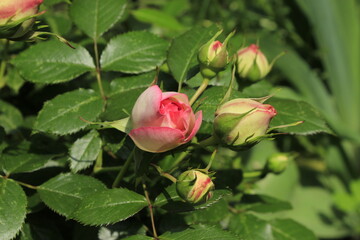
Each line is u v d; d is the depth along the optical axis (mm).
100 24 551
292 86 1119
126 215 460
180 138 430
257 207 587
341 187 1121
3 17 435
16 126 569
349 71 1162
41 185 496
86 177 501
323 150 1105
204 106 495
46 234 520
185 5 827
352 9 1148
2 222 462
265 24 1079
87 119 506
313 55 1166
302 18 1145
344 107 1175
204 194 441
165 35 681
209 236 464
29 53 531
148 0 825
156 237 470
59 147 546
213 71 483
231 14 997
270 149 974
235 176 562
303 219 1058
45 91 593
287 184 973
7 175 498
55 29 585
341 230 1064
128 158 488
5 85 601
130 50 539
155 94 427
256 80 534
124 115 498
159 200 473
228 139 449
